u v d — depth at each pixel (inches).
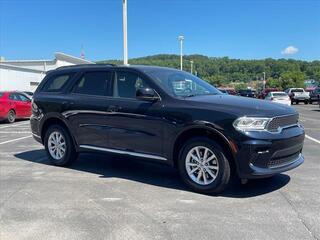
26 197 243.0
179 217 205.8
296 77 3841.0
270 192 245.6
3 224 199.5
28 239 181.0
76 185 268.8
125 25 920.9
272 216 204.8
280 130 238.2
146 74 275.7
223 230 188.1
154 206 223.5
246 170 229.5
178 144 257.3
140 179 282.8
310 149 404.2
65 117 315.9
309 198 233.0
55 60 2028.8
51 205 227.3
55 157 330.3
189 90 277.0
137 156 275.0
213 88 297.0
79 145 311.4
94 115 296.2
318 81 3932.1
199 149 246.1
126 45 923.4
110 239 179.9
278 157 236.7
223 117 234.5
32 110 346.3
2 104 761.0
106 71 300.4
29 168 323.3
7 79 1323.8
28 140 496.1
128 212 214.4
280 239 177.3
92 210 218.2
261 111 235.8
